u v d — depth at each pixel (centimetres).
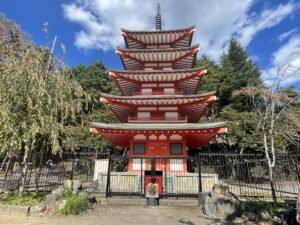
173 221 906
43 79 1109
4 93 1002
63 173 1708
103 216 959
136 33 2109
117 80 1928
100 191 1396
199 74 1817
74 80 1259
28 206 968
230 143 3012
